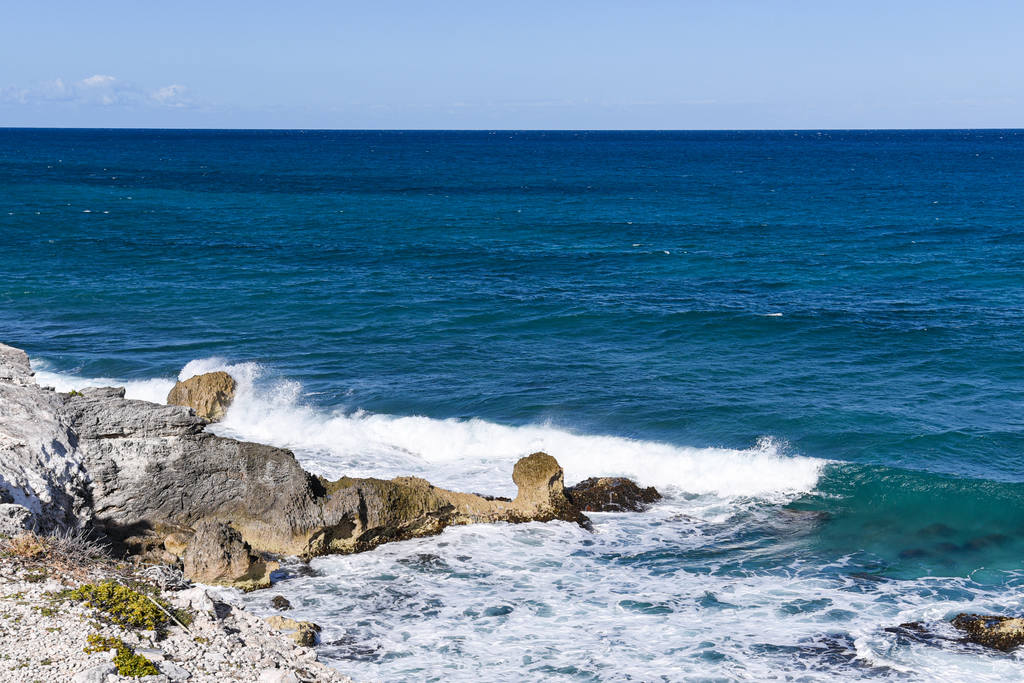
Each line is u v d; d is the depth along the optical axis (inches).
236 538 879.1
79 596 703.7
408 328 1785.2
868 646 749.9
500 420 1298.0
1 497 812.6
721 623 794.8
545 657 740.7
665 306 1958.7
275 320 1841.8
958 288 2154.3
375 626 792.9
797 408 1323.8
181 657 657.0
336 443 1227.9
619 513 1027.9
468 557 927.0
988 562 908.6
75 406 991.0
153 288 2114.9
